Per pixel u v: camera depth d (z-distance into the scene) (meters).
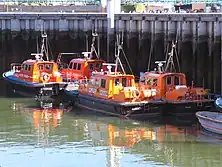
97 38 110.00
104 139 68.62
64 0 150.75
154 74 82.19
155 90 79.44
